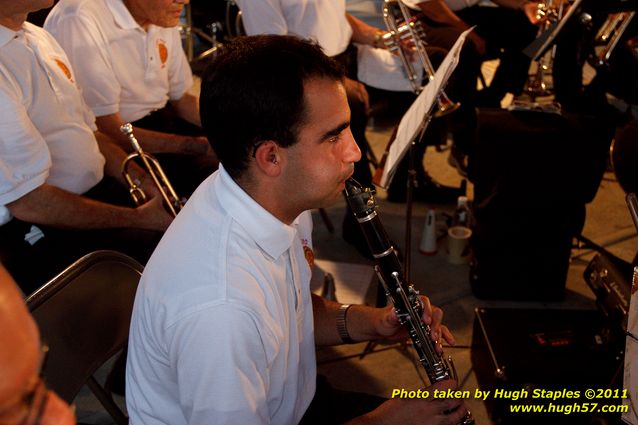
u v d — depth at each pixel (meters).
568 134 2.42
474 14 4.02
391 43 2.89
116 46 2.46
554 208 2.56
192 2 4.59
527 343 2.17
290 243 1.27
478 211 2.61
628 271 2.24
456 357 2.48
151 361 1.23
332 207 3.50
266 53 1.17
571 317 2.29
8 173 1.89
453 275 2.95
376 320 1.62
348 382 2.38
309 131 1.18
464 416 1.49
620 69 3.58
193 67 5.00
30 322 0.45
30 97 2.01
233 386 1.12
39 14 2.64
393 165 1.94
